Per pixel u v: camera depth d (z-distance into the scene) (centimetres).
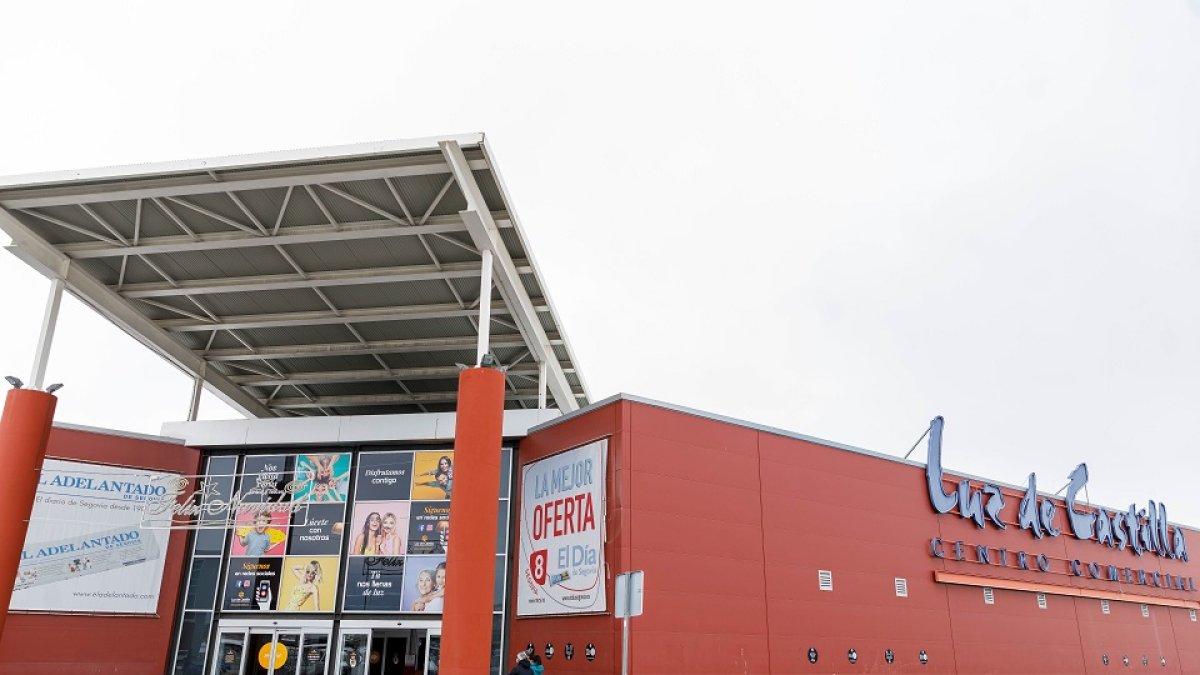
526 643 2177
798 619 2186
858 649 2302
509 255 2402
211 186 2070
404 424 2534
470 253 2380
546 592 2153
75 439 2436
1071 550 3269
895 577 2494
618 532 1961
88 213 2227
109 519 2422
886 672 2348
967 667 2605
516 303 2528
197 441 2584
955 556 2727
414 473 2509
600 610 1950
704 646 1973
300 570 2450
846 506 2431
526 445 2411
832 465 2441
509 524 2391
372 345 2972
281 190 2131
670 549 1994
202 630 2425
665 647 1906
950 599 2642
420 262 2458
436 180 2081
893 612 2441
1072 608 3127
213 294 2623
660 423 2088
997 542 2928
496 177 2078
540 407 2759
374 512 2484
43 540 2331
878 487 2555
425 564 2420
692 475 2098
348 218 2253
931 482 2717
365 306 2722
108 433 2481
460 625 1808
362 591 2412
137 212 2189
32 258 2294
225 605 2436
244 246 2339
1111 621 3291
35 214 2220
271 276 2534
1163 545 3781
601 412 2120
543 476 2288
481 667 1798
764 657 2075
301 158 1980
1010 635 2809
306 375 3259
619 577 1423
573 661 1994
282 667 2370
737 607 2067
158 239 2323
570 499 2150
